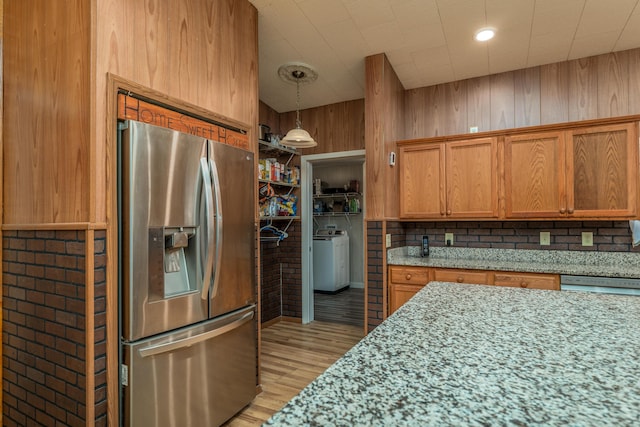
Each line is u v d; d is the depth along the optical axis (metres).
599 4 2.29
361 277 6.33
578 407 0.59
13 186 1.75
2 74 1.79
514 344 0.89
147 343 1.58
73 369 1.48
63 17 1.56
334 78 3.48
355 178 6.25
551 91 3.13
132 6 1.63
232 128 2.21
